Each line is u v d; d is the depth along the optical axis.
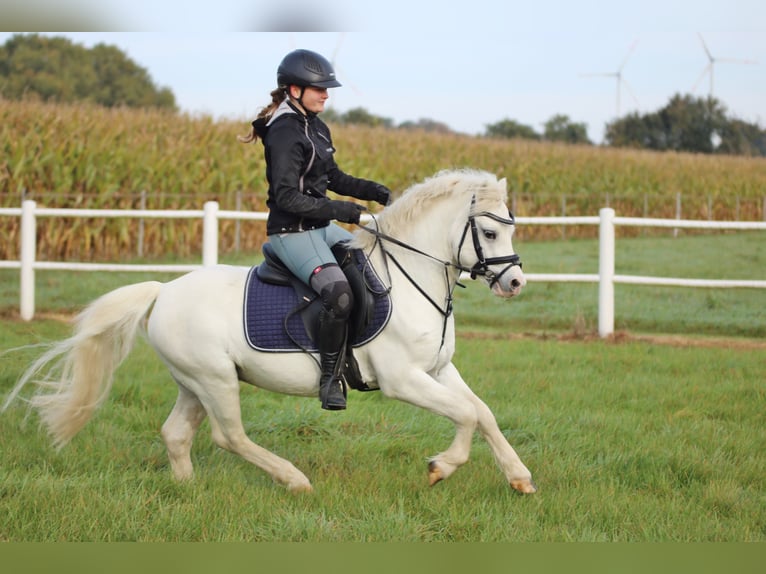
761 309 16.62
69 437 6.74
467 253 6.16
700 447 7.59
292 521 5.78
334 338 6.05
